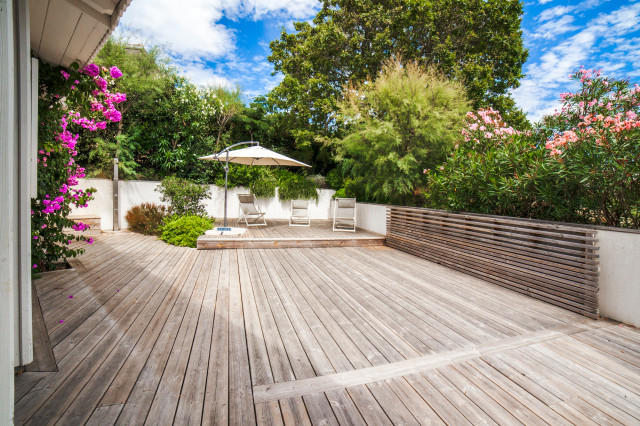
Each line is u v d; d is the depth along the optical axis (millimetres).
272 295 3535
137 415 1575
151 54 9609
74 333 2443
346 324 2803
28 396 1682
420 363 2172
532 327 2832
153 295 3402
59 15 2863
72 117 4270
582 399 1818
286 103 11414
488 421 1620
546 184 3760
